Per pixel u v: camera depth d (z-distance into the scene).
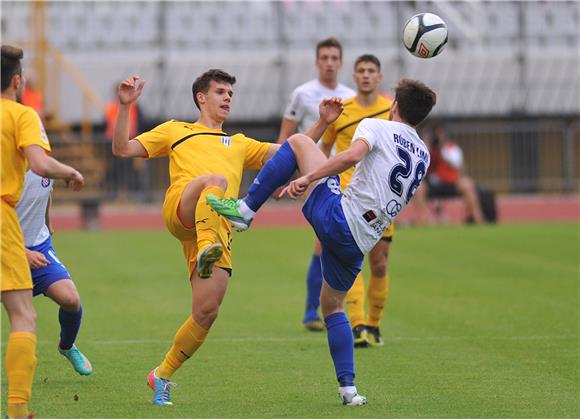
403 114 24.20
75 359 26.70
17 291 20.81
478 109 84.00
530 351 30.53
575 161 81.44
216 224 23.20
